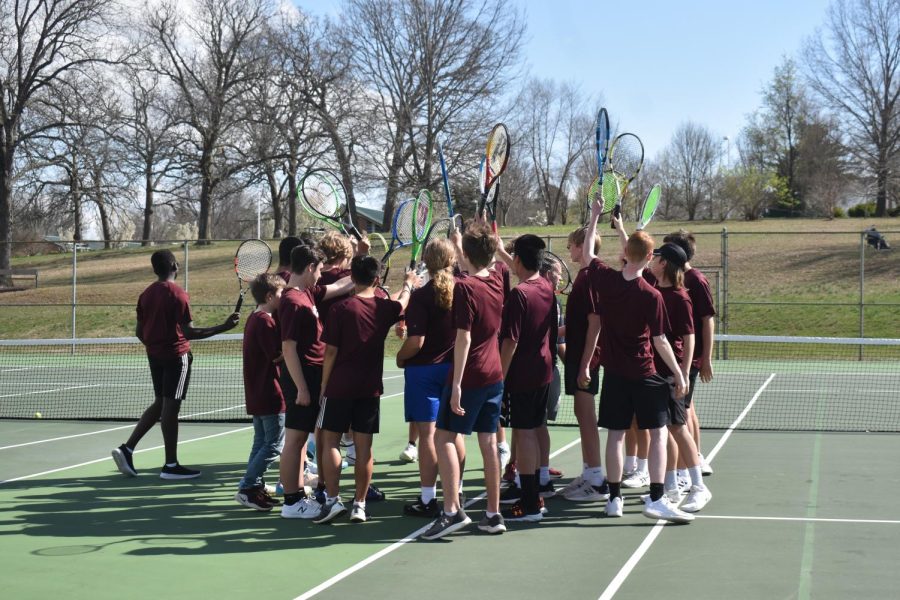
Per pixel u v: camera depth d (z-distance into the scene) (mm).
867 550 5289
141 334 7668
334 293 6691
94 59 36875
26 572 5020
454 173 37531
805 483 7234
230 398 14328
